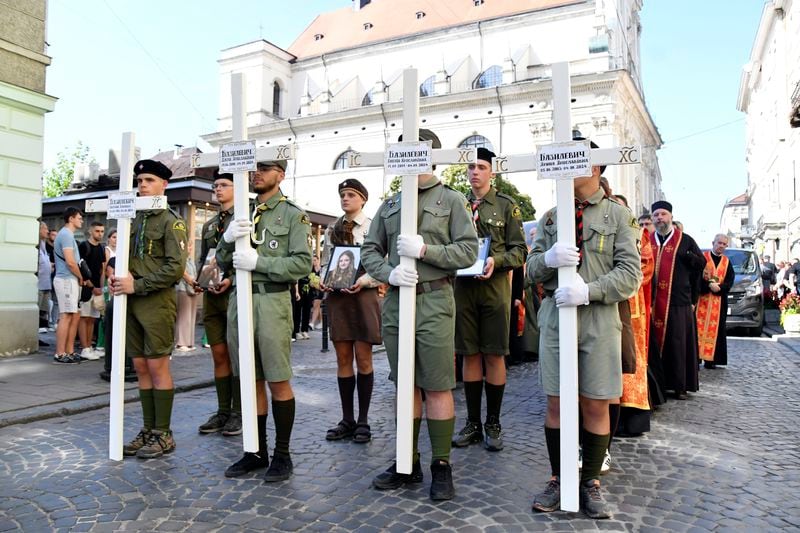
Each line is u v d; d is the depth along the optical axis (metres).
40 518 3.19
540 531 3.02
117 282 4.08
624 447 4.52
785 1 29.47
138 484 3.69
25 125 9.23
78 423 5.20
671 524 3.11
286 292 3.88
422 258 3.39
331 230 5.29
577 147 3.13
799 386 7.02
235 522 3.14
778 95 31.48
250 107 44.31
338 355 4.80
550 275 3.36
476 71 39.25
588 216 3.33
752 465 4.10
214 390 6.77
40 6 9.54
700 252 6.41
